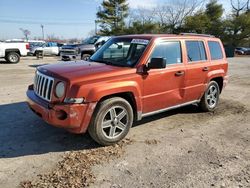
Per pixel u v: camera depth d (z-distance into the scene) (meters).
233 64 23.78
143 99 4.96
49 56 30.02
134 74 4.76
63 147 4.53
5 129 5.25
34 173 3.71
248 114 6.72
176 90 5.59
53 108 4.15
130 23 59.34
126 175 3.72
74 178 3.61
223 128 5.67
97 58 5.57
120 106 4.61
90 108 4.20
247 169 3.96
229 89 10.11
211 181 3.63
